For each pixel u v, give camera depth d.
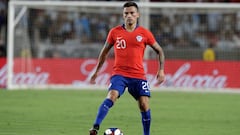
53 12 99.62
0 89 88.62
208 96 81.00
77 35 99.56
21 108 61.78
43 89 89.19
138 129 46.69
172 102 71.50
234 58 96.38
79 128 46.84
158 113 59.22
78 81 91.38
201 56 97.12
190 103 70.56
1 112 57.62
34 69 92.00
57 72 91.88
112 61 90.94
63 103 67.94
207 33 99.00
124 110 60.84
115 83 36.69
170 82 90.50
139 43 37.12
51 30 98.94
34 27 98.44
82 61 91.75
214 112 60.78
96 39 99.69
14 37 94.38
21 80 91.75
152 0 108.12
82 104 66.94
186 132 45.59
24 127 46.94
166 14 99.12
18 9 96.19
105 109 35.88
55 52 98.06
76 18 100.25
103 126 48.25
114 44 37.59
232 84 89.69
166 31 98.88
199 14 99.38
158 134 44.22
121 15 100.19
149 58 92.75
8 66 89.81
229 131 46.50
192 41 98.19
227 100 75.25
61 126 47.91
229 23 98.81
